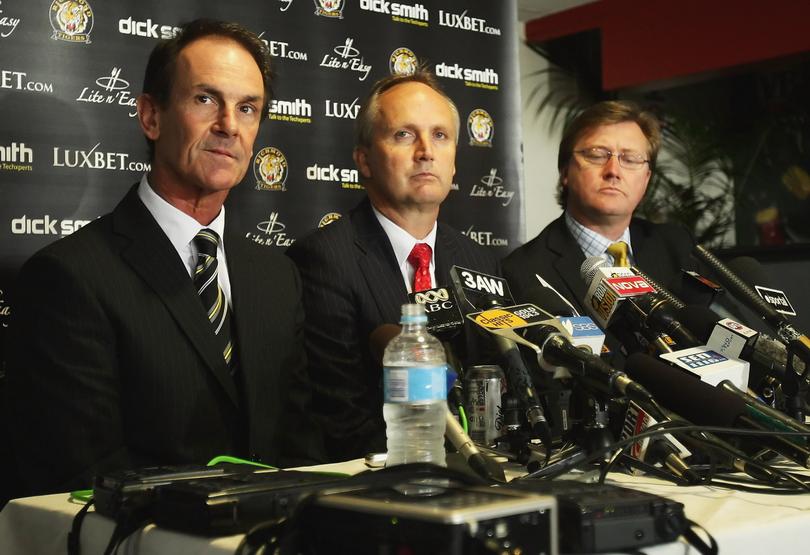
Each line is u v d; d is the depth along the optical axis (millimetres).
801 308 2555
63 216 2670
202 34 2131
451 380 1510
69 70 2688
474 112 3621
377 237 2523
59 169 2666
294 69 3170
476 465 1264
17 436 1853
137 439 1878
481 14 3645
